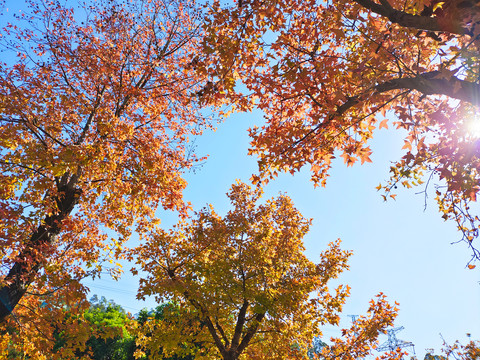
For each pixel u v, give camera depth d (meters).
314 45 6.01
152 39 11.15
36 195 8.35
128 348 36.03
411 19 4.02
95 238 10.38
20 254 7.44
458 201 6.21
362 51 6.04
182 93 11.10
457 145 5.18
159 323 13.59
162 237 13.23
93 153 8.12
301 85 5.69
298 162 6.56
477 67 4.58
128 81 10.19
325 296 12.66
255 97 6.94
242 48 6.05
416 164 5.81
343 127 6.40
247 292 11.88
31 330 8.55
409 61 5.98
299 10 5.86
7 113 8.00
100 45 10.22
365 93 5.20
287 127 6.75
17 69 8.94
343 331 12.59
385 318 12.23
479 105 4.29
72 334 8.25
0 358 8.48
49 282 7.89
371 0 4.27
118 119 9.23
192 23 11.41
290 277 13.59
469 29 3.88
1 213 6.54
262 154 6.98
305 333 12.98
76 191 9.38
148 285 12.02
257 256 12.51
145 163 9.30
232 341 12.88
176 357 25.58
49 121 9.25
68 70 10.12
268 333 13.62
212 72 5.95
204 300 12.00
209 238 13.00
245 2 5.55
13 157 7.55
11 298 7.74
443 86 4.49
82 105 9.23
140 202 10.48
